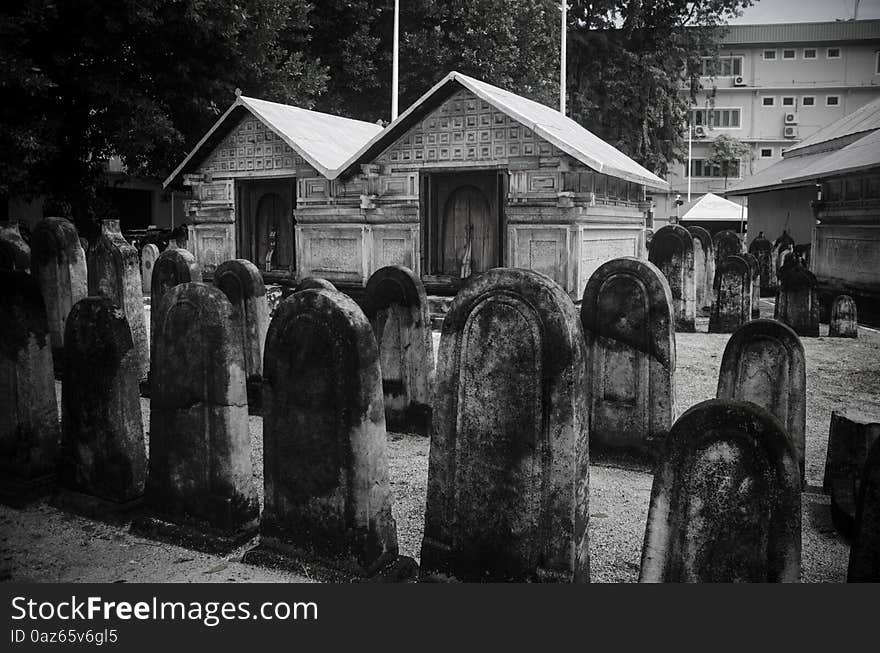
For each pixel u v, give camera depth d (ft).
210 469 18.03
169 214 106.42
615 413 23.71
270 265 57.16
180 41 60.29
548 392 14.12
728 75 145.79
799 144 106.32
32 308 20.77
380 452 16.15
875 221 53.16
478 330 14.82
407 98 87.51
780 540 11.78
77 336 19.89
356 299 52.75
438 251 51.11
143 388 32.04
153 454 19.01
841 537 18.66
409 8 81.00
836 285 59.67
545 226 46.55
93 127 62.34
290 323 16.35
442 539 15.52
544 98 91.61
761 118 146.51
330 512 16.24
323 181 53.21
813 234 64.44
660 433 23.08
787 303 48.44
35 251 35.65
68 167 63.93
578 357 14.15
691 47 116.57
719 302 49.01
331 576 16.06
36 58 56.18
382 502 16.29
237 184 57.52
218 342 17.60
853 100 141.38
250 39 61.62
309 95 74.74
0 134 51.90
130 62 59.82
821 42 141.08
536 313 14.16
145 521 18.83
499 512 14.82
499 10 81.71
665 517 12.51
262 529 17.30
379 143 49.85
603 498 21.04
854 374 36.63
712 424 12.07
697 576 12.35
